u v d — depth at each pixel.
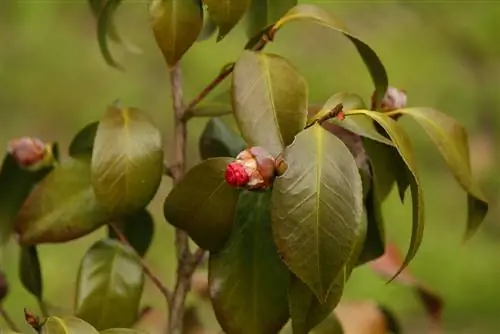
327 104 1.01
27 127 2.56
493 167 2.52
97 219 1.06
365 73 2.63
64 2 2.79
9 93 2.61
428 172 2.45
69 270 2.12
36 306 1.94
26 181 1.14
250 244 1.03
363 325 1.19
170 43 1.01
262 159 0.95
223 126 1.12
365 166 1.04
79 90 2.62
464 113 2.64
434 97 2.67
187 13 1.02
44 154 1.10
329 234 0.95
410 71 2.72
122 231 1.15
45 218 1.06
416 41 2.79
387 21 2.84
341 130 1.05
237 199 1.00
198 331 1.21
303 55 2.68
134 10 2.61
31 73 2.65
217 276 1.02
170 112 2.56
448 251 2.28
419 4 2.88
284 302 1.02
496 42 2.78
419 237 0.99
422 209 0.98
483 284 2.23
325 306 1.00
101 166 1.03
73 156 1.08
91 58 2.69
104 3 1.16
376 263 1.21
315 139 0.96
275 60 1.00
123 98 2.59
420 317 2.08
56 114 2.59
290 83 0.99
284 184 0.95
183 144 1.09
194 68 2.59
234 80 0.99
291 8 1.10
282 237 0.95
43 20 2.76
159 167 1.04
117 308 1.06
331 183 0.95
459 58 2.76
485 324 2.17
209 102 1.11
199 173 1.00
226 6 1.00
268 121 0.98
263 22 1.12
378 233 1.07
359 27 2.83
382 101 1.08
